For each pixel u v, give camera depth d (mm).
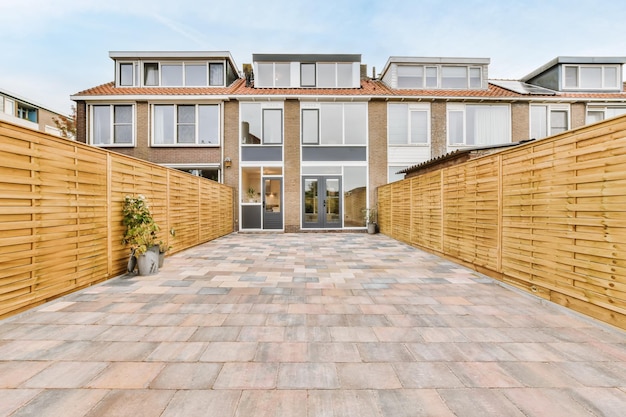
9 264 3312
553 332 3102
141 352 2652
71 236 4250
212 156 13664
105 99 13234
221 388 2139
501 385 2193
